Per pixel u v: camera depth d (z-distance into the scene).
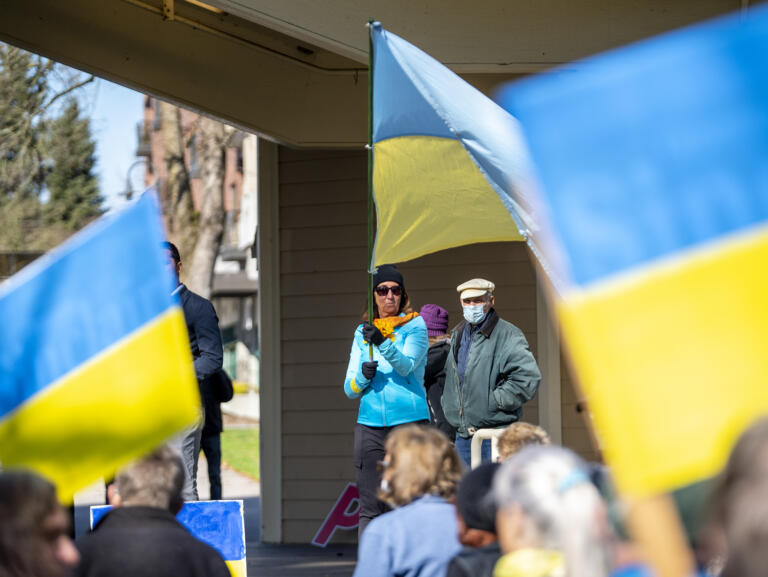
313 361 13.30
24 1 11.88
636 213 2.38
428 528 4.55
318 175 13.38
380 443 8.59
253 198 57.53
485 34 9.63
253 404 49.53
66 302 3.32
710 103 2.36
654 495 2.43
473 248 12.56
